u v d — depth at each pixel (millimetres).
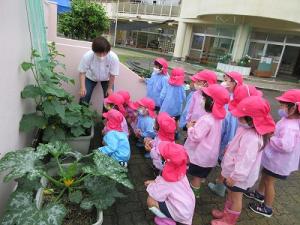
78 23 9266
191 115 3500
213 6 16438
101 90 4402
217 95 2686
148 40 26688
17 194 1783
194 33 20172
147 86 4730
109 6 26750
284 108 2605
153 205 2301
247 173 2229
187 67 16938
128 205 2693
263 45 16766
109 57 3869
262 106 2189
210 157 2742
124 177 2057
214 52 19031
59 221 1634
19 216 1628
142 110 3695
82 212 2070
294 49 16406
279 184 3582
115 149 2834
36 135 3395
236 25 16922
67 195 2156
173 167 2219
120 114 3145
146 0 26719
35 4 3188
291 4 14555
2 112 1961
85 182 2072
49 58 3779
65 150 2248
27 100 2816
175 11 22938
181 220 2232
